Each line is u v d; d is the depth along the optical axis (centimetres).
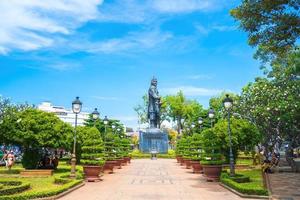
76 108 2316
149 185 2111
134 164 4406
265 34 1634
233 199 1568
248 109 3709
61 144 2711
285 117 2859
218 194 1728
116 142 3566
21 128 2619
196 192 1800
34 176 2462
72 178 2173
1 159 3900
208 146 2394
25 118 2639
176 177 2638
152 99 6794
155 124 6756
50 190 1588
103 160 2366
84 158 2338
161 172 3116
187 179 2481
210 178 2320
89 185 2105
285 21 1538
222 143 2520
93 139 2411
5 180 1952
